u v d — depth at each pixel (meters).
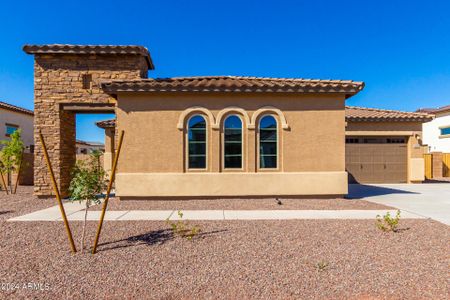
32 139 24.31
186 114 10.69
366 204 9.73
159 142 10.66
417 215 8.05
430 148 28.14
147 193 10.48
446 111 26.33
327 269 4.46
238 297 3.66
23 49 11.12
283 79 12.23
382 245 5.54
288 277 4.20
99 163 5.52
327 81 10.97
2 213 8.62
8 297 3.66
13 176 17.66
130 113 10.62
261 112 10.82
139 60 11.64
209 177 10.58
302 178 10.71
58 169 11.48
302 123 10.88
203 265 4.62
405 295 3.69
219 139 10.72
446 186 15.67
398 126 17.27
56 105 11.45
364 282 4.04
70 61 11.54
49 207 9.63
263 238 5.94
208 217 7.79
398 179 17.45
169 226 6.87
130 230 6.54
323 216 7.89
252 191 10.63
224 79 12.13
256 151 10.82
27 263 4.70
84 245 5.56
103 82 10.27
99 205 9.71
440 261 4.77
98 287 3.91
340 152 10.89
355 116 16.75
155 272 4.37
